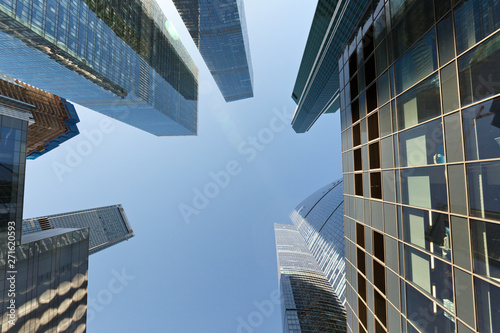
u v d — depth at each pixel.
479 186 9.22
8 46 63.19
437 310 11.20
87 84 90.69
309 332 67.50
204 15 134.62
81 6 73.69
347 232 22.47
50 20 61.28
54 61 72.62
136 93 111.06
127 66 103.88
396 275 14.57
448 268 10.62
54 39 62.69
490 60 8.87
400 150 14.32
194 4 126.56
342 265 67.25
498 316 8.41
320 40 111.62
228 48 169.12
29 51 66.25
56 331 29.62
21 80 85.12
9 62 72.50
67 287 31.75
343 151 23.67
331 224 103.56
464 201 9.88
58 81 87.12
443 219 10.98
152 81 129.12
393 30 15.11
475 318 9.25
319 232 114.31
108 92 102.00
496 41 8.70
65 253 31.84
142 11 117.81
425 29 12.30
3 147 25.03
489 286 8.74
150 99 126.25
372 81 17.80
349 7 73.38
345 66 23.11
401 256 14.11
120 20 98.19
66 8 67.19
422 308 12.24
